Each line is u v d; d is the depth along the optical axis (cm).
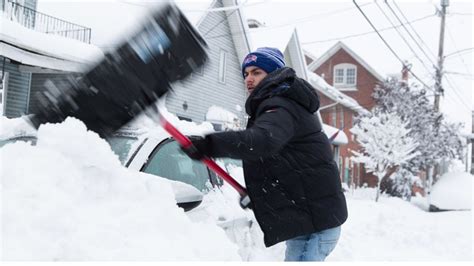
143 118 195
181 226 180
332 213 220
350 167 2492
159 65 187
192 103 1406
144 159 282
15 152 163
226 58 1565
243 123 1388
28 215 144
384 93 2145
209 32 1471
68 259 141
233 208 311
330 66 2844
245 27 1560
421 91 2062
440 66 1997
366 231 655
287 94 209
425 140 1980
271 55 236
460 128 2336
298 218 217
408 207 1545
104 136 195
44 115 194
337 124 2434
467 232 738
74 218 153
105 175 175
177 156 312
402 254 552
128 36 185
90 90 185
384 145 1712
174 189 220
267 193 221
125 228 162
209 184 322
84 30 1132
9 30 804
